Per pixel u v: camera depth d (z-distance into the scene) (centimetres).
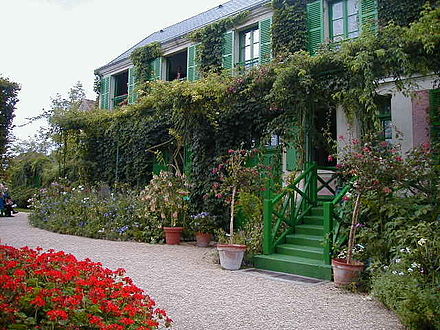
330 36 898
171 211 918
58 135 1391
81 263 331
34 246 782
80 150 1414
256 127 920
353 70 585
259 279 557
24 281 271
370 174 534
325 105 774
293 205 719
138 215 952
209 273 587
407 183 580
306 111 745
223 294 468
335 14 906
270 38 993
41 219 1219
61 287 274
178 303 425
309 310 411
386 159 568
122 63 1477
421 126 745
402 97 771
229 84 790
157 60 1319
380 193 568
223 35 1106
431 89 740
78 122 1328
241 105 895
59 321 226
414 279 395
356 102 649
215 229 891
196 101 860
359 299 458
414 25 550
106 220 1005
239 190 770
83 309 243
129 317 257
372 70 581
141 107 1015
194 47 1188
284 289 500
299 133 754
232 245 633
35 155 2353
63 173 1504
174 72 1407
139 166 1226
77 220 1059
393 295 386
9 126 1064
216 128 968
